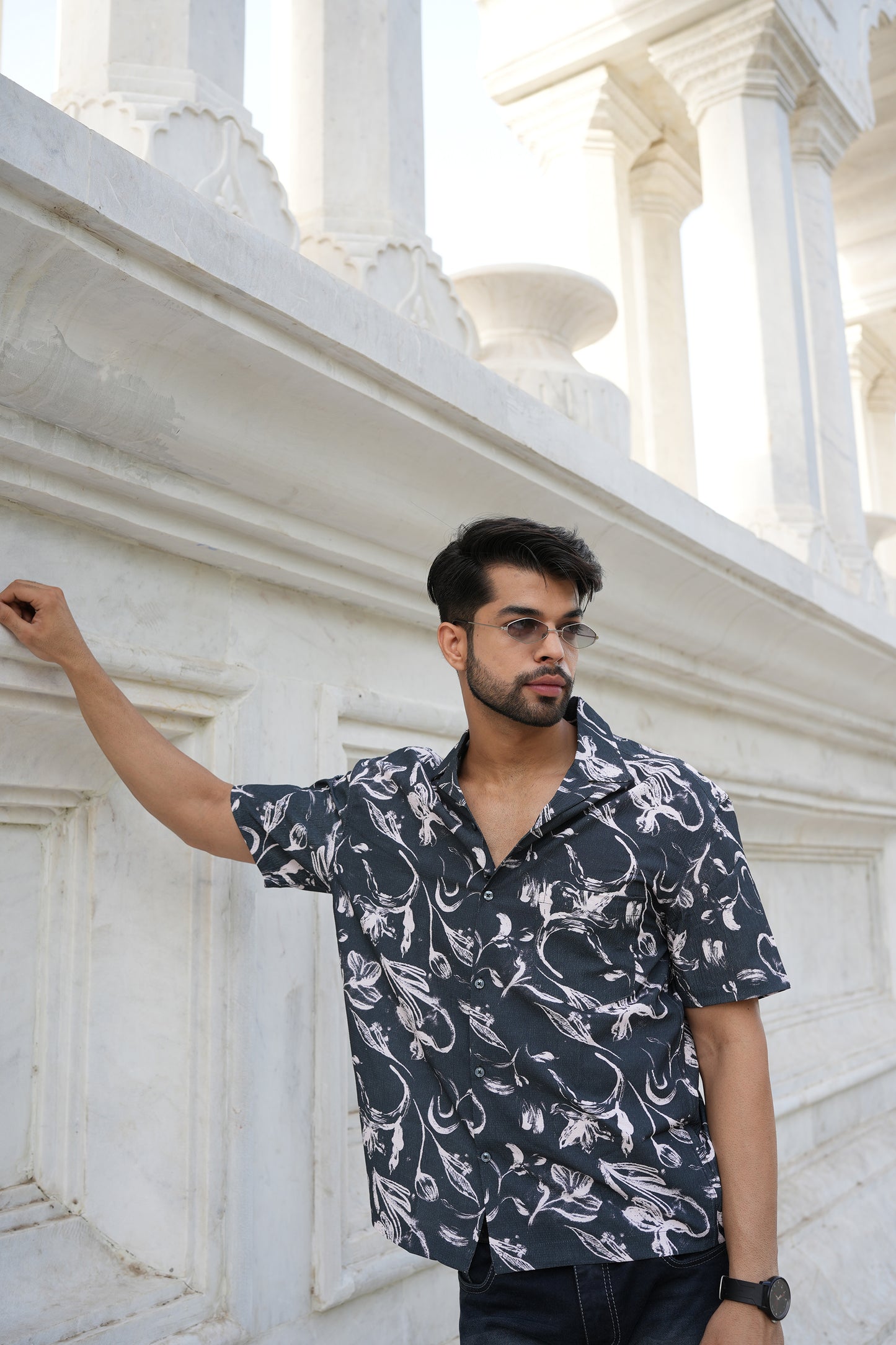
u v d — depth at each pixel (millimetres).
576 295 3719
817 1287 3213
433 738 2717
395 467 2223
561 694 1527
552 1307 1412
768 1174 1439
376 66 3012
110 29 2330
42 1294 1789
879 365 10242
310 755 2312
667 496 3135
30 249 1483
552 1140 1419
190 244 1638
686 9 5176
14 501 1791
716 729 4109
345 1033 2316
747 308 5070
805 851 4789
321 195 2918
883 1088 4684
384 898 1570
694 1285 1414
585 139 5785
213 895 2029
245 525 2059
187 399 1799
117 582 1965
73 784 2002
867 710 4992
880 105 7688
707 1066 1522
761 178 5148
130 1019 2020
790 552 4770
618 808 1484
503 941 1470
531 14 5816
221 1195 1979
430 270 2953
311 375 1903
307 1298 2100
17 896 1971
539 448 2518
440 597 1623
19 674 1740
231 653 2178
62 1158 1984
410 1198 1490
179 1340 1841
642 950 1482
